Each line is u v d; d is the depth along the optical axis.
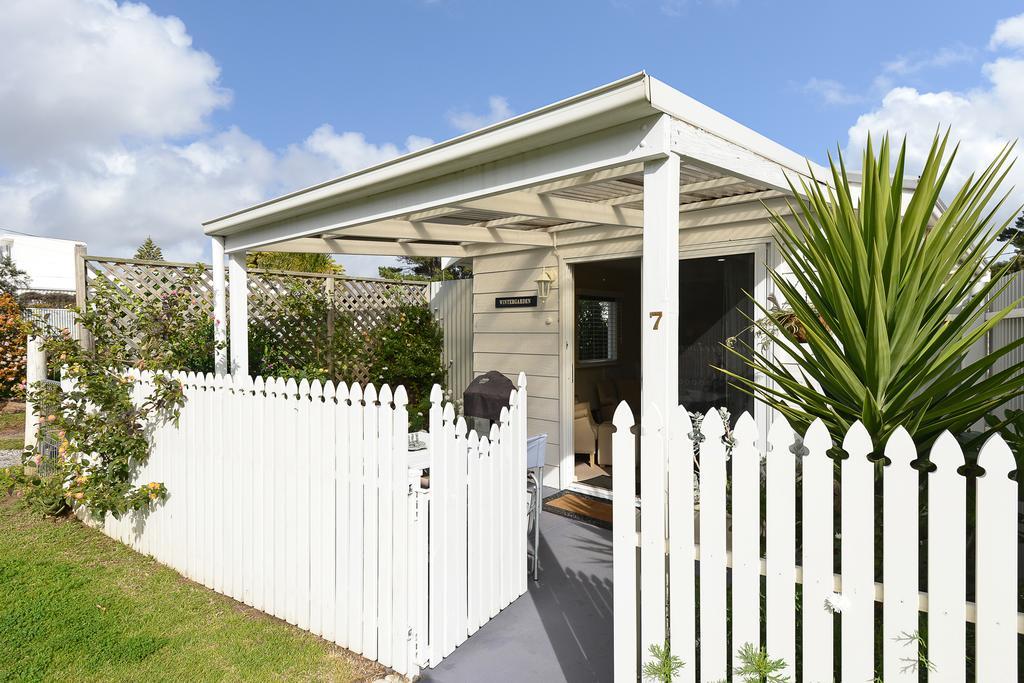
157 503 4.36
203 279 6.27
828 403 2.28
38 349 5.70
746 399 4.65
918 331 2.22
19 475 4.68
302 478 3.35
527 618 3.48
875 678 1.90
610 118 2.33
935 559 1.68
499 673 2.94
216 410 3.86
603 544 4.66
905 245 2.22
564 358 6.15
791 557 1.92
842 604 1.81
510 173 2.86
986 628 1.62
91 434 4.39
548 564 4.27
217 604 3.70
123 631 3.32
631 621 2.31
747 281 4.64
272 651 3.14
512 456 3.66
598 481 6.25
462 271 21.17
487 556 3.42
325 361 7.44
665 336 2.31
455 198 3.16
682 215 4.94
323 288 7.43
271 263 15.45
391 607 2.98
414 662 2.91
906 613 1.72
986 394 1.99
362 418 3.07
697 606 2.52
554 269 6.21
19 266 24.27
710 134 2.57
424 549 2.95
